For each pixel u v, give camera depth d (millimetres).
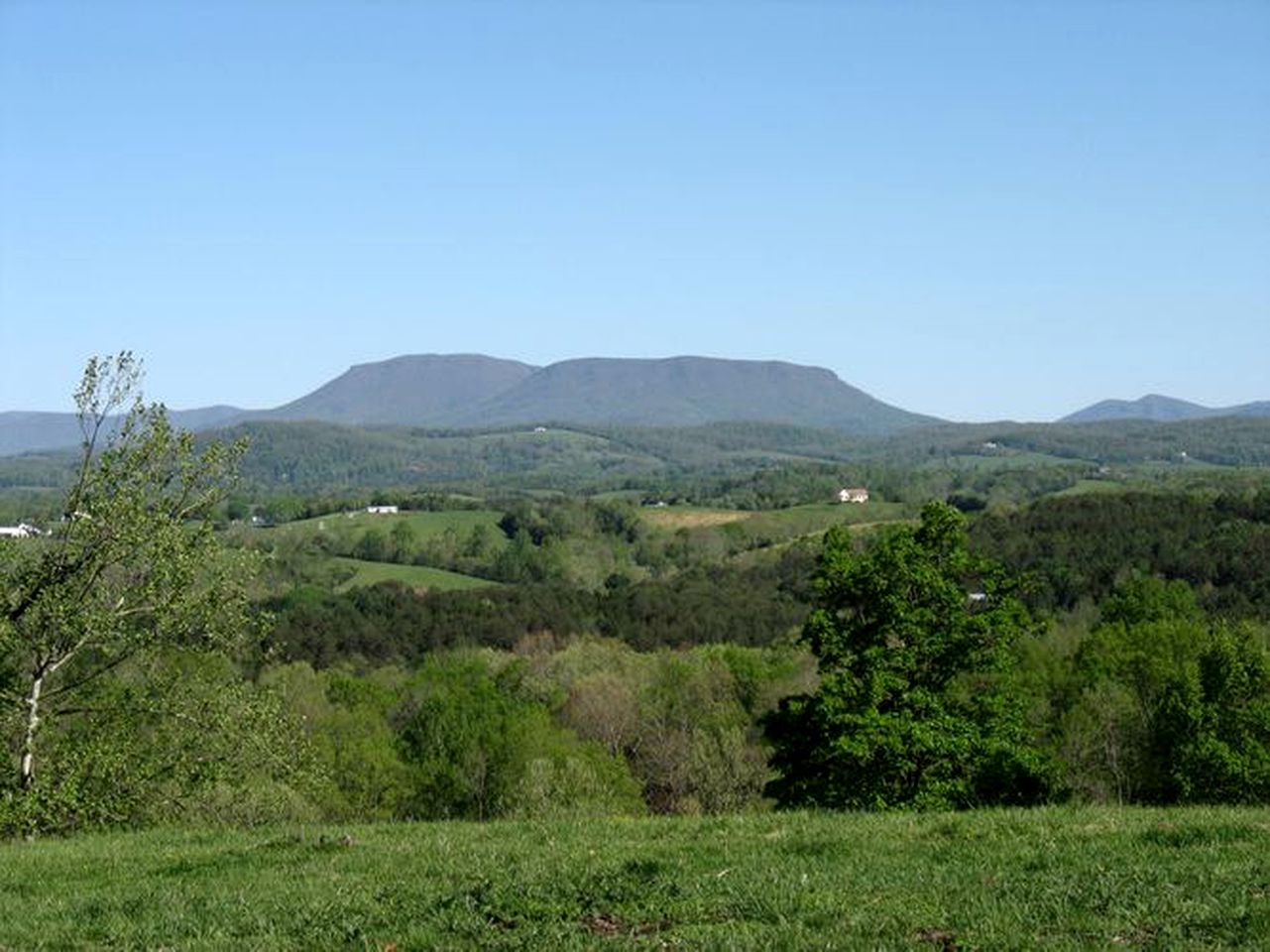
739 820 19547
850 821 18922
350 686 79000
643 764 76812
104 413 28188
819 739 32156
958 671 33219
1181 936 10680
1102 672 58688
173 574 27844
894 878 13664
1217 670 44906
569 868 15039
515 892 13578
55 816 26672
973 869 13977
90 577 27438
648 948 11078
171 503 28594
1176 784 45062
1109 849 14758
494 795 65625
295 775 30172
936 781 31062
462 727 67375
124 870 17406
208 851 18797
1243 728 43594
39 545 27719
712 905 12602
